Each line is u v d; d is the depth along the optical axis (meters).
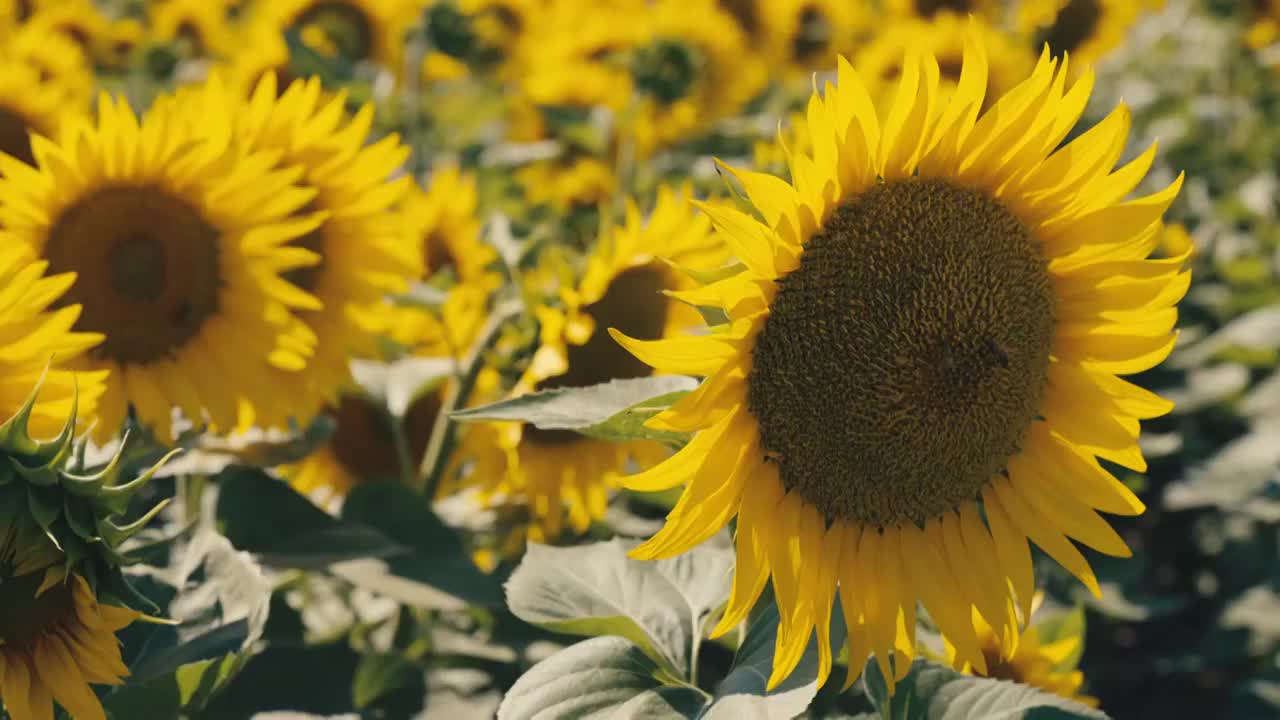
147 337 1.26
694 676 1.04
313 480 1.52
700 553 1.11
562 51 2.36
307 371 1.33
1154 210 1.04
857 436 1.00
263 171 1.27
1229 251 2.54
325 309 1.37
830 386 0.99
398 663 1.25
